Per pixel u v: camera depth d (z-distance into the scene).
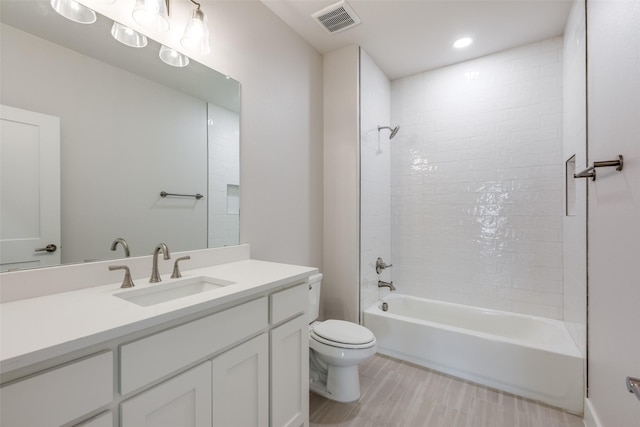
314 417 1.62
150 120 1.33
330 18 2.03
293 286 1.35
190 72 1.48
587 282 1.52
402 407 1.71
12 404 0.57
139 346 0.76
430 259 2.77
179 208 1.43
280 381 1.25
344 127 2.42
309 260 2.34
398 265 2.93
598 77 1.30
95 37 1.15
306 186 2.31
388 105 2.92
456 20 2.06
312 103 2.38
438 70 2.74
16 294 0.93
